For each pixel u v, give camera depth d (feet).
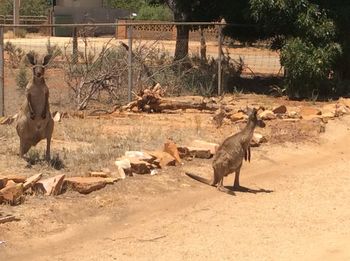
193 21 69.46
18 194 26.32
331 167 37.35
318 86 59.52
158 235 24.95
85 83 52.75
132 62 54.54
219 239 24.70
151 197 29.22
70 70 53.88
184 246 23.86
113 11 172.45
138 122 45.73
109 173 30.55
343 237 25.16
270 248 23.82
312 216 27.89
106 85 54.03
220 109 47.88
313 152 40.70
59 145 36.58
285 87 60.13
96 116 48.34
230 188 31.96
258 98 59.67
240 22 64.95
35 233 24.14
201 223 26.53
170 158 33.81
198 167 34.47
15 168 30.73
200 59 66.74
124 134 40.37
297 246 24.09
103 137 39.34
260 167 36.55
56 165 31.65
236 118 45.96
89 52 64.90
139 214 27.20
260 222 26.89
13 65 77.66
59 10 163.12
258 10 57.67
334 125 47.52
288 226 26.48
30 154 33.30
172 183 31.35
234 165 31.01
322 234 25.54
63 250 23.08
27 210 25.77
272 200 30.22
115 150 35.19
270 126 45.19
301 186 32.99
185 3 68.59
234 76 67.62
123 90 54.60
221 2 66.59
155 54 60.39
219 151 31.12
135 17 173.27
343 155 40.50
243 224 26.58
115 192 28.96
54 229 24.72
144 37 85.30
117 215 26.78
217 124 44.96
